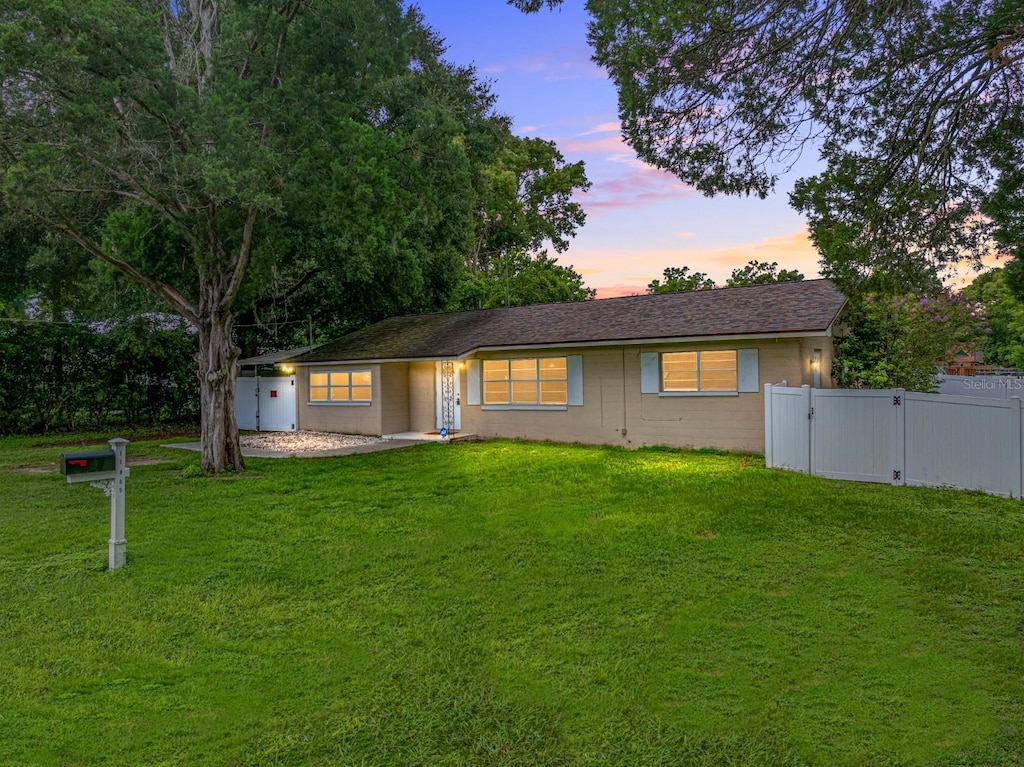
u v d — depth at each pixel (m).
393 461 13.27
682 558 6.41
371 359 18.11
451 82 20.52
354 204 11.61
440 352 16.84
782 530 7.29
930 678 4.02
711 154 7.43
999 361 33.22
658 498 9.01
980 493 8.70
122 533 6.45
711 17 6.61
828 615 5.00
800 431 10.80
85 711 3.77
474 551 6.83
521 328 17.42
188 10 14.29
